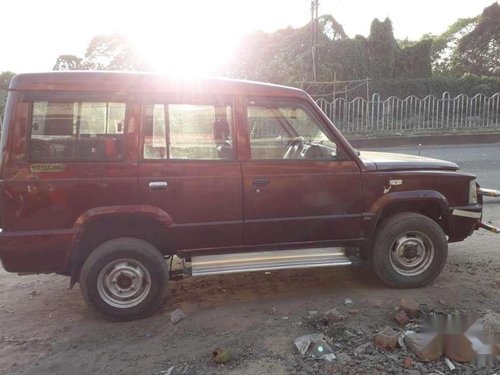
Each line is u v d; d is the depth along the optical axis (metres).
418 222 4.46
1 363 3.51
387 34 20.02
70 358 3.54
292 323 3.90
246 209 4.14
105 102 3.88
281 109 4.26
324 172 4.28
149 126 3.96
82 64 19.95
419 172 4.51
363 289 4.59
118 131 3.91
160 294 4.08
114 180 3.87
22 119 3.73
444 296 4.35
